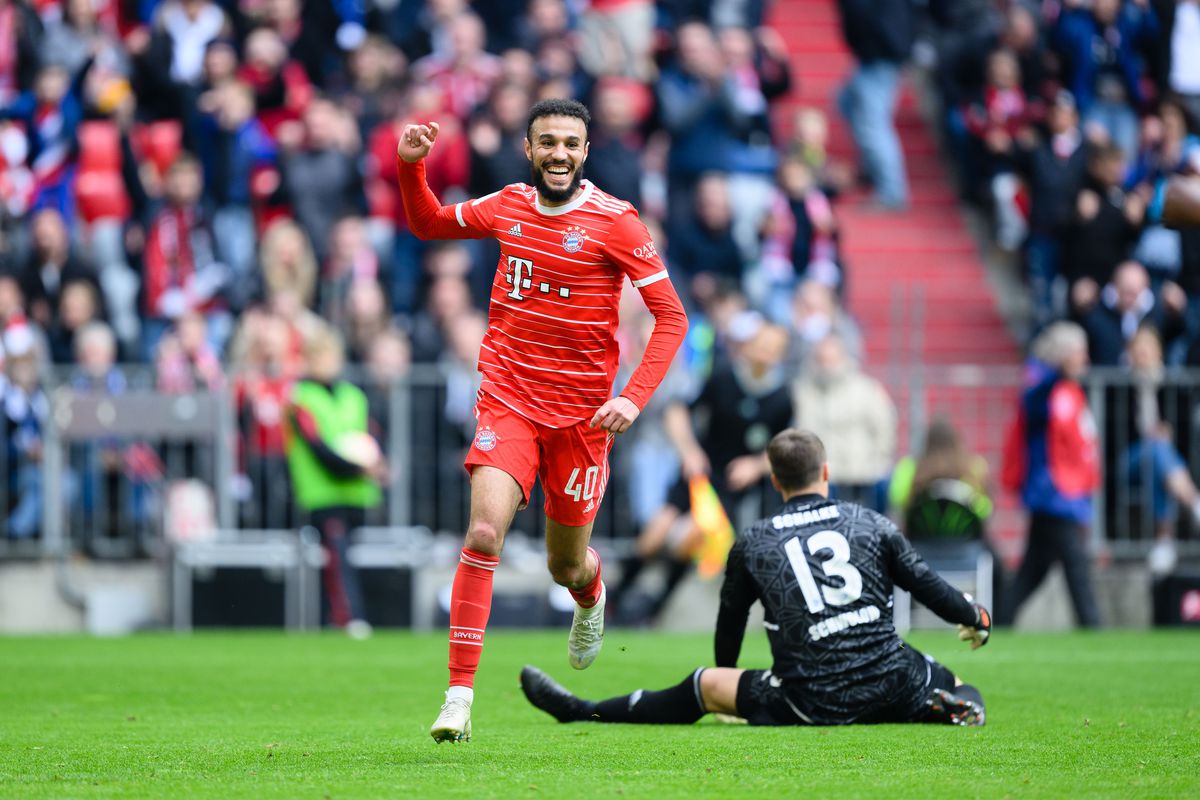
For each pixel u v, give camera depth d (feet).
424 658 116.26
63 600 148.97
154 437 149.79
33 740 70.38
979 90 200.64
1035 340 181.68
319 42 192.24
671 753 63.41
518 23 198.59
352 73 189.37
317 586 145.79
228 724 77.66
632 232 64.49
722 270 178.40
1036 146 187.32
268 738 71.05
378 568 145.59
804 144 189.37
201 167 179.73
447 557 147.33
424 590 146.41
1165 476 151.23
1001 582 144.05
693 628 148.36
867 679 71.51
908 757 62.08
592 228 64.44
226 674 104.83
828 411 147.74
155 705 87.35
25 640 133.90
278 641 132.26
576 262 64.39
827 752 63.36
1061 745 65.77
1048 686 95.66
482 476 63.77
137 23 199.62
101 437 148.46
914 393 157.69
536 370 64.85
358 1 194.59
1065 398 142.41
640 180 178.29
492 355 65.62
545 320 64.59
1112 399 152.05
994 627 142.61
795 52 225.76
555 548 67.46
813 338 163.53
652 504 150.20
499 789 54.19
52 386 151.33
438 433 151.23
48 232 169.68
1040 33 199.62
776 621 71.92
